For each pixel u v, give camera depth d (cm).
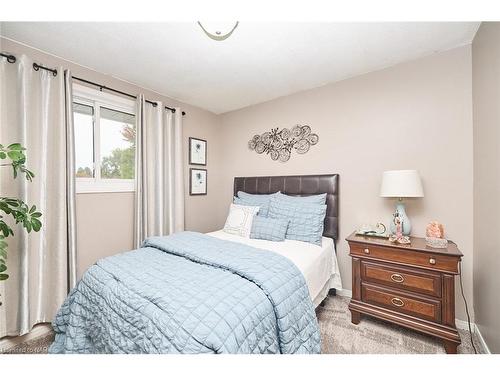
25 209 158
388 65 228
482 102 167
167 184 293
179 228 305
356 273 198
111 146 252
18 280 179
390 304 184
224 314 107
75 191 211
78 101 227
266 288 131
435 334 164
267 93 297
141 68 232
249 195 309
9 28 169
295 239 238
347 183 255
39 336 190
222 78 255
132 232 265
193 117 339
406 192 187
